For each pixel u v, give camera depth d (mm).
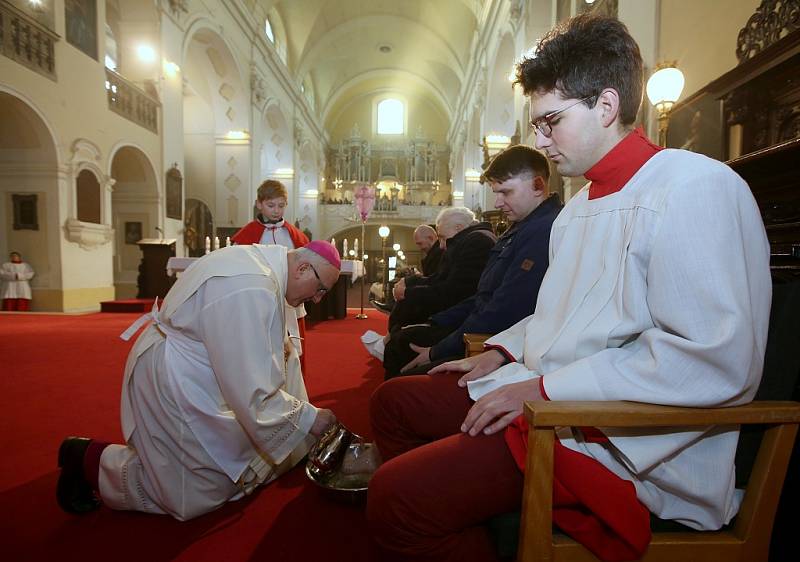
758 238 925
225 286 1481
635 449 922
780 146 1834
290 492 1798
